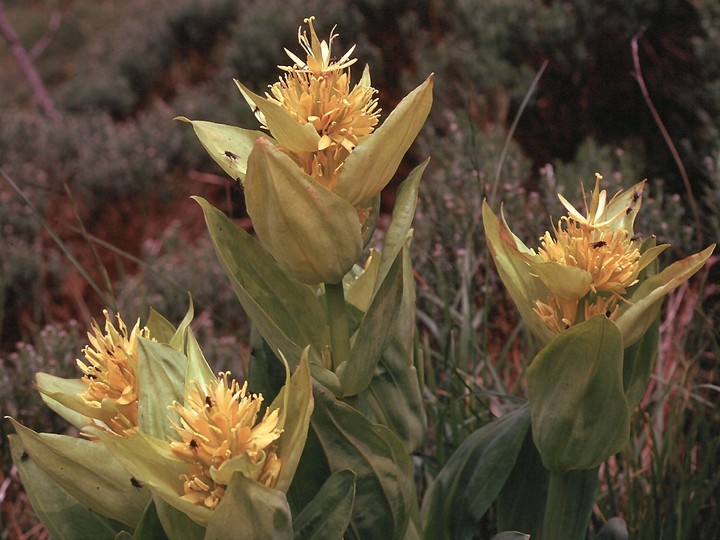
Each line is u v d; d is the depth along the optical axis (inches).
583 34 82.4
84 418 29.9
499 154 65.4
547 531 30.6
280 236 27.2
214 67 133.0
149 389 27.6
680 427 41.6
